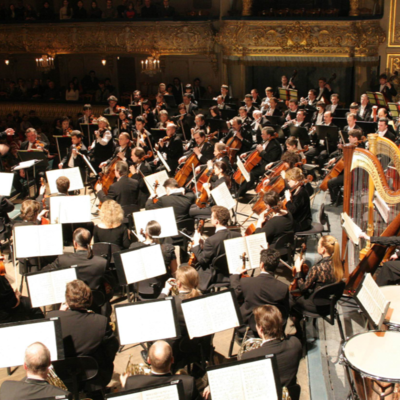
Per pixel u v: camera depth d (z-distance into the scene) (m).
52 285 4.92
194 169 9.59
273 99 13.00
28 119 17.88
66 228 7.33
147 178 7.96
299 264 5.47
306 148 10.58
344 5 16.94
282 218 6.36
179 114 14.05
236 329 5.28
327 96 14.46
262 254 5.01
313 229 7.07
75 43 19.38
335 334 5.61
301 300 5.32
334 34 15.86
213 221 6.04
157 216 6.40
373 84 15.70
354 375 3.70
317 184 10.71
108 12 19.44
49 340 4.11
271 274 5.02
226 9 17.89
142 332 4.29
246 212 9.58
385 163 6.98
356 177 5.96
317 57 16.25
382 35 15.58
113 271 6.35
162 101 14.80
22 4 20.58
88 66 21.83
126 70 21.25
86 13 19.42
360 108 12.30
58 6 21.45
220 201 7.02
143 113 14.18
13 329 4.09
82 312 4.45
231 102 15.82
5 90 21.47
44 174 10.49
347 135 9.83
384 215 5.59
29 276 4.87
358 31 15.66
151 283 5.80
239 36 16.89
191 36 17.94
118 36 18.75
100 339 4.43
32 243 5.77
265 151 9.88
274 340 4.04
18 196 10.91
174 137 11.40
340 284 5.00
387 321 4.12
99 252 6.08
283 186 7.95
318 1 17.17
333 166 9.18
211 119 11.97
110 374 4.65
